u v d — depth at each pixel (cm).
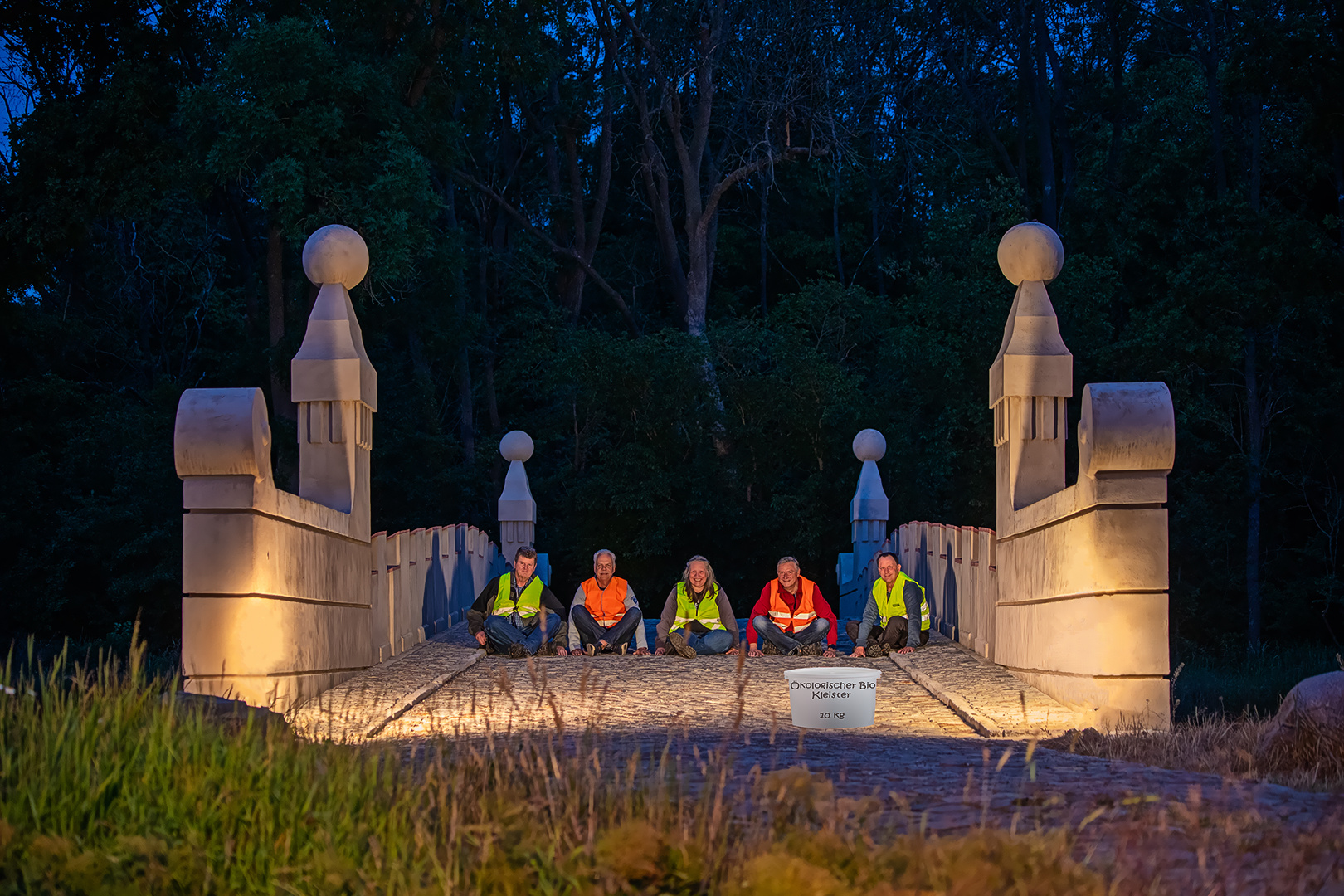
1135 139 3338
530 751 486
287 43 2352
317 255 1059
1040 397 1030
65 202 2262
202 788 390
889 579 1226
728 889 329
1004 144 4344
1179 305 2803
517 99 4125
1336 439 2928
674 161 4397
